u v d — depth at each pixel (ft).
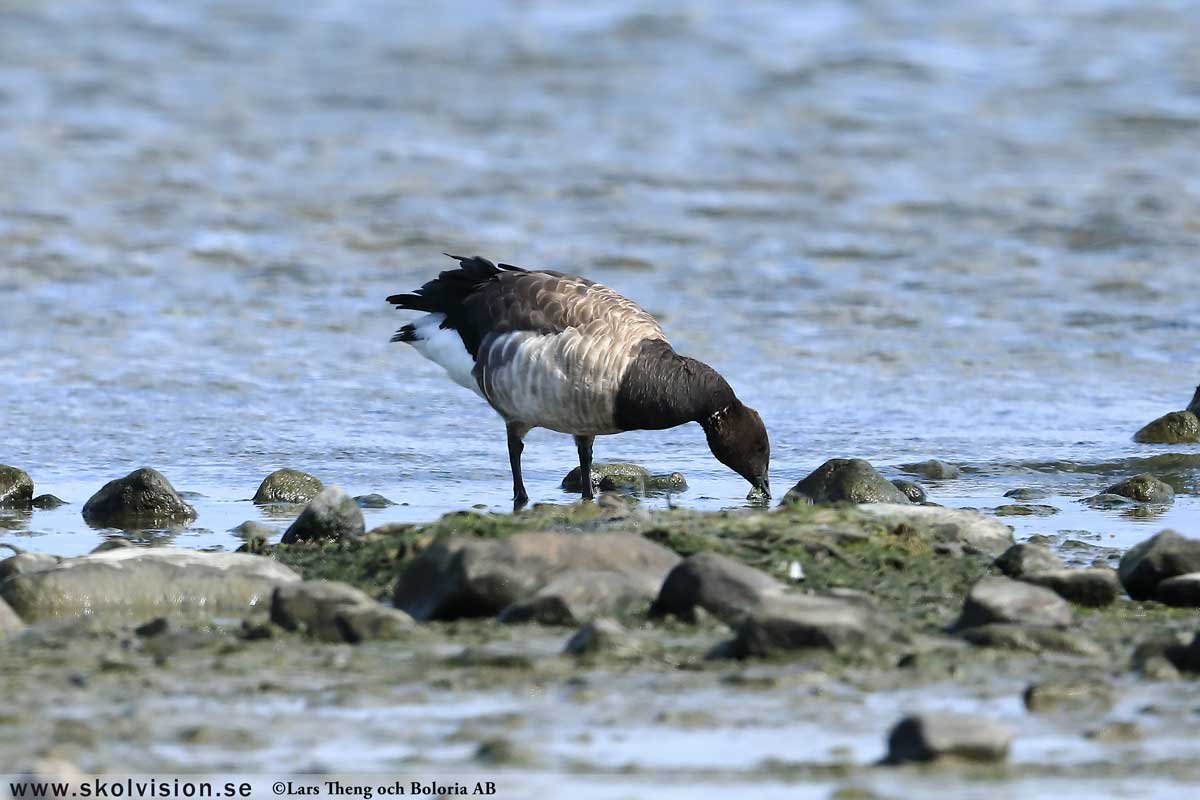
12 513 46.91
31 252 80.59
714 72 118.73
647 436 58.75
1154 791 23.57
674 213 89.35
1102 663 29.96
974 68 119.65
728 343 68.64
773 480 51.34
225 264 80.18
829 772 24.40
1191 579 34.55
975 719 25.32
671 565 34.19
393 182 94.84
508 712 27.04
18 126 105.29
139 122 107.34
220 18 135.74
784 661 29.68
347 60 123.34
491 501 48.98
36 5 138.21
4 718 26.45
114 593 34.45
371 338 69.87
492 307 47.39
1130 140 104.01
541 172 96.94
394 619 31.60
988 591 32.45
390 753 25.22
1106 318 72.38
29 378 63.10
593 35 128.47
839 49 123.95
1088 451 55.21
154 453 54.70
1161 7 136.56
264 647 30.73
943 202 90.84
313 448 55.77
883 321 71.82
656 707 27.27
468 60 122.62
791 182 95.25
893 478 51.08
